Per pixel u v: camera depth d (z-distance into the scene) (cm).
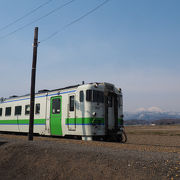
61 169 775
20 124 2069
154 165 673
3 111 2339
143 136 2609
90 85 1462
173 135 2823
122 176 643
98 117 1448
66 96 1584
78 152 868
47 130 1720
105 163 730
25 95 2070
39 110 1825
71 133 1516
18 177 843
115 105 1580
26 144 1091
